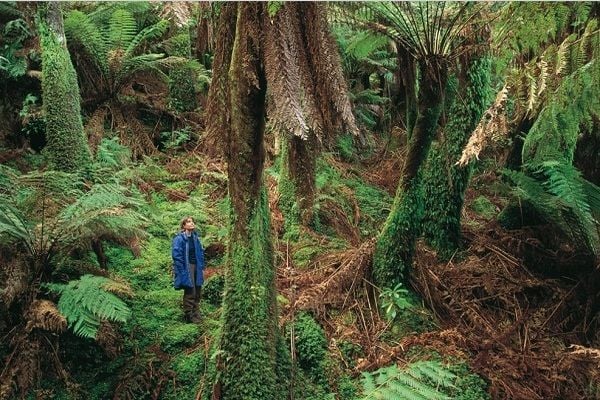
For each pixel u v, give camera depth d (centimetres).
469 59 491
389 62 884
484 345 428
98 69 702
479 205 712
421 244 542
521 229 568
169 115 760
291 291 459
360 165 802
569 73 271
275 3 221
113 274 443
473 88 508
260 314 342
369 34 475
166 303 438
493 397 386
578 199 457
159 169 649
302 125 207
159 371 373
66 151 496
